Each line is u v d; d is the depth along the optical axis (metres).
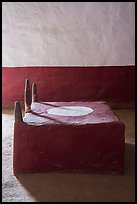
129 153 3.03
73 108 3.16
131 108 5.69
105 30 5.46
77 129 2.45
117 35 5.48
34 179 2.41
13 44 5.55
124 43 5.51
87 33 5.48
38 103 3.48
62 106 3.29
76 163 2.50
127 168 2.63
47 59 5.61
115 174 2.49
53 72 5.65
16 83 5.71
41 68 5.64
